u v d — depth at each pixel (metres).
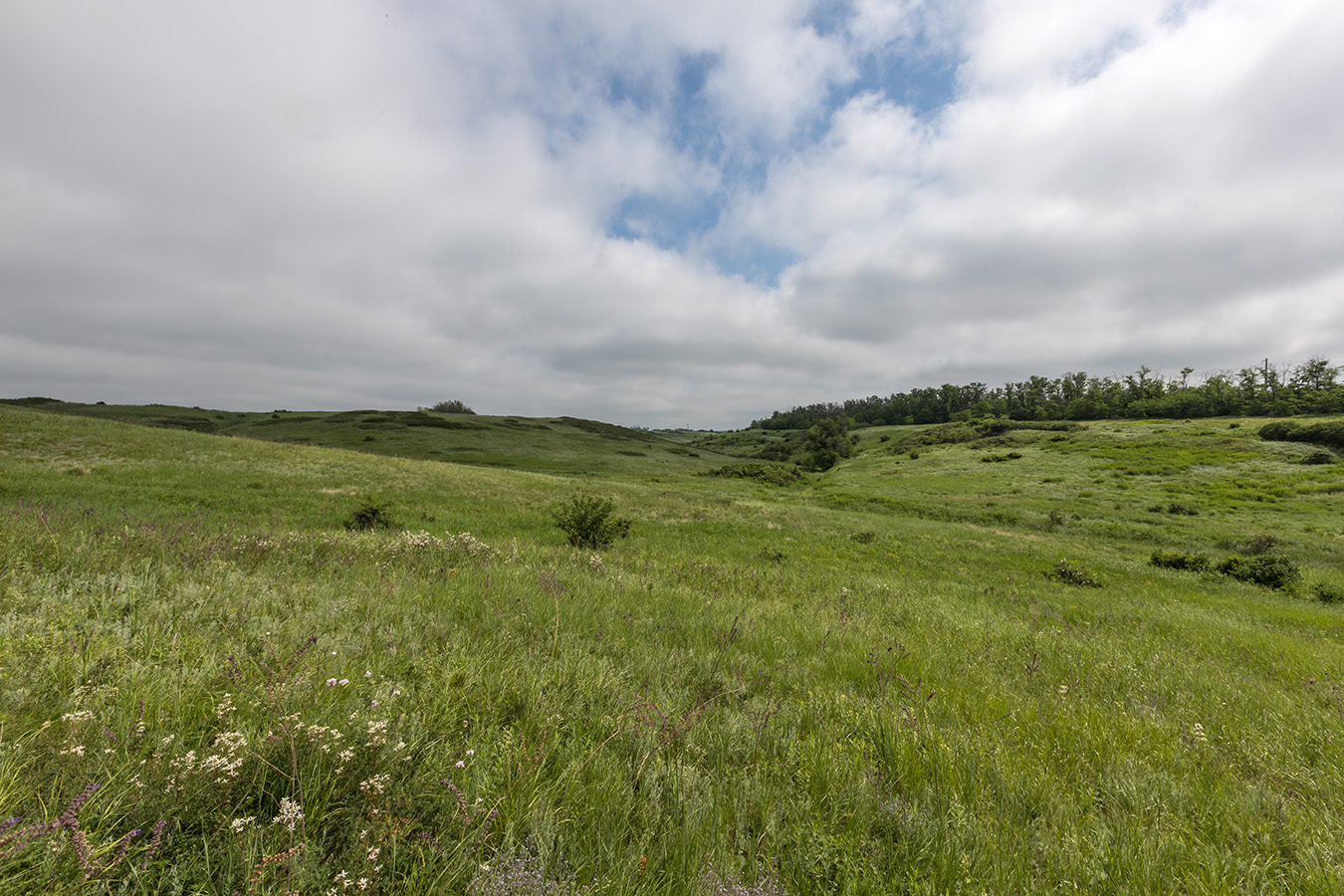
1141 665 7.31
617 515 29.23
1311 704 5.91
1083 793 3.30
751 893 2.14
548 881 2.02
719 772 3.12
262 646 4.09
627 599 8.19
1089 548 32.22
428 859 2.08
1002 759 3.57
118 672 3.16
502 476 42.12
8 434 29.22
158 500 20.86
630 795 2.61
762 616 8.23
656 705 3.77
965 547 28.33
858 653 6.36
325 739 2.53
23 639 3.44
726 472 79.50
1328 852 2.81
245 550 8.21
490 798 2.47
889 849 2.57
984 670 6.15
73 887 1.67
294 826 2.07
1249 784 3.66
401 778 2.53
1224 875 2.60
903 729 3.87
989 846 2.61
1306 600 19.97
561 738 3.24
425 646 4.62
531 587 7.82
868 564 21.30
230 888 1.82
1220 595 19.58
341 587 6.60
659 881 2.21
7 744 2.25
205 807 2.14
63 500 17.75
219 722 2.78
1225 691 6.26
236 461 31.94
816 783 3.07
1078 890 2.41
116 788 2.08
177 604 4.92
